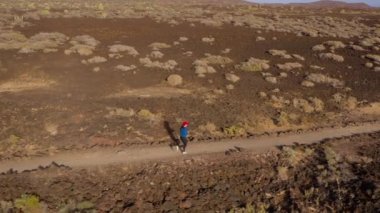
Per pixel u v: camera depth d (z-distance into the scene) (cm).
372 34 6247
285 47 4891
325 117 2647
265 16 8719
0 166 1767
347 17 9325
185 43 4797
